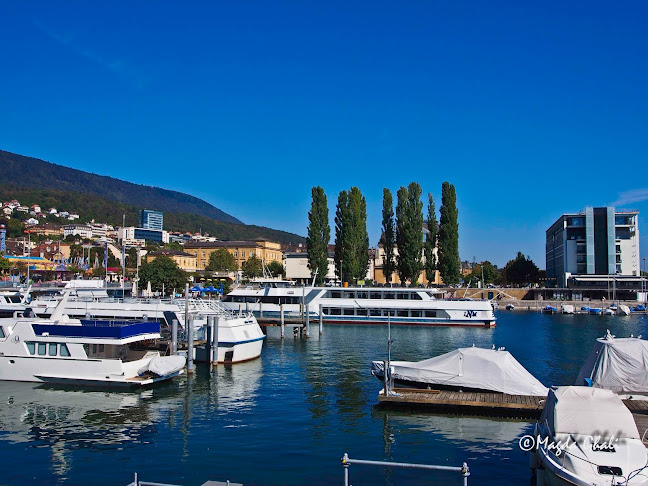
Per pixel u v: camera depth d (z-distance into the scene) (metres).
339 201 111.44
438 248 109.31
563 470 18.98
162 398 35.19
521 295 146.38
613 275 145.62
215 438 27.28
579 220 152.62
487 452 25.42
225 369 45.09
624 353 30.56
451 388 33.78
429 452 25.44
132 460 24.28
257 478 22.33
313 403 33.94
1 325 39.09
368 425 29.30
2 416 30.94
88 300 61.88
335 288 84.31
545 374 44.19
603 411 20.66
